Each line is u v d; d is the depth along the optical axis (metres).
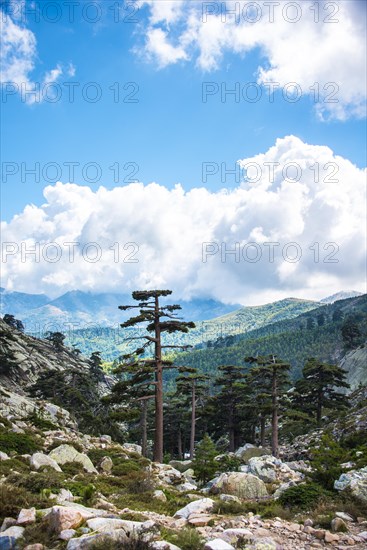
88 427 41.22
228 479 14.54
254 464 19.03
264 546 7.41
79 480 14.52
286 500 11.45
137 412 26.80
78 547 6.48
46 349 106.75
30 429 24.14
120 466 19.03
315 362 48.81
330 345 145.50
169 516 10.44
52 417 35.00
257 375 36.59
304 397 48.59
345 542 8.02
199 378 45.22
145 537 6.97
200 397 48.16
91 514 8.23
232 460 21.94
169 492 14.57
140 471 18.05
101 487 14.02
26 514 7.86
